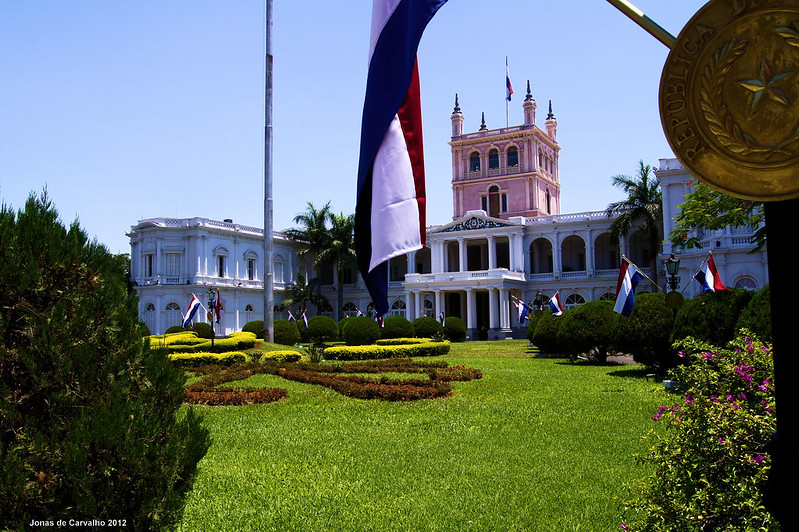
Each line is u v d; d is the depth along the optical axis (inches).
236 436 431.8
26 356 146.6
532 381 722.2
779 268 104.4
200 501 285.6
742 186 106.3
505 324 2272.4
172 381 183.0
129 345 170.7
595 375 788.0
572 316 1007.0
